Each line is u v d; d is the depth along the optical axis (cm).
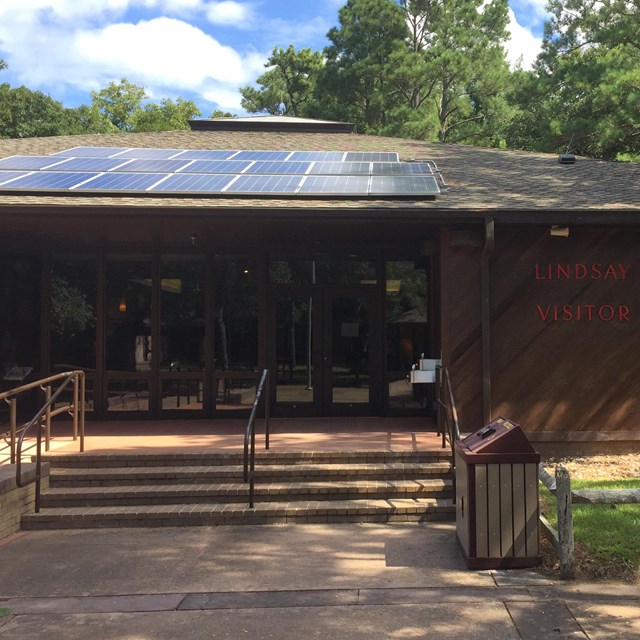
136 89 5462
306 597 500
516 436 546
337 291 1119
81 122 4344
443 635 432
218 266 1124
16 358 1125
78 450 817
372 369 1115
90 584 537
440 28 3697
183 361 1120
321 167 1145
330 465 778
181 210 880
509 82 3672
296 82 5297
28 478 701
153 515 691
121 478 752
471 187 1016
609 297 920
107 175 1054
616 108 2317
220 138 1532
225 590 518
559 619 450
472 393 919
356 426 1002
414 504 700
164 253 1123
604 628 436
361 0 3594
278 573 551
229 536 654
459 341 921
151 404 1113
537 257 923
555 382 916
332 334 1120
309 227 999
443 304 925
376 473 756
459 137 3800
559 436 910
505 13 3769
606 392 916
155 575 554
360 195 932
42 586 535
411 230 1022
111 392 1118
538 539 543
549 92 2658
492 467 545
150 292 1127
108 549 623
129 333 1124
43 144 1449
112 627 458
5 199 914
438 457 788
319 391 1112
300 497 725
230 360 1118
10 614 482
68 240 1119
